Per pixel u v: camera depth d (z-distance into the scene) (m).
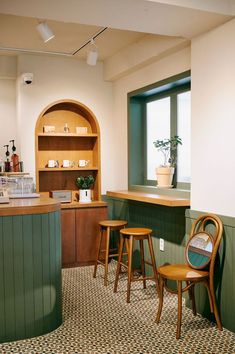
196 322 3.18
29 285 2.88
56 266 3.05
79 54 4.91
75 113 5.36
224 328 3.06
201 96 3.29
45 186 5.21
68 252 4.89
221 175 3.07
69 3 2.56
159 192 4.28
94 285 4.18
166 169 4.21
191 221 3.45
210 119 3.18
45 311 2.95
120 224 4.32
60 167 5.19
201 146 3.30
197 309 3.39
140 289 4.05
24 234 2.85
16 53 4.84
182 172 4.23
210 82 3.17
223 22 2.97
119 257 3.96
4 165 4.82
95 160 5.39
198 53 3.30
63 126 5.29
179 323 2.89
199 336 2.91
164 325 3.12
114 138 5.38
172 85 4.12
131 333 2.97
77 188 5.39
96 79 5.30
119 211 5.21
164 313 3.38
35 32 4.07
